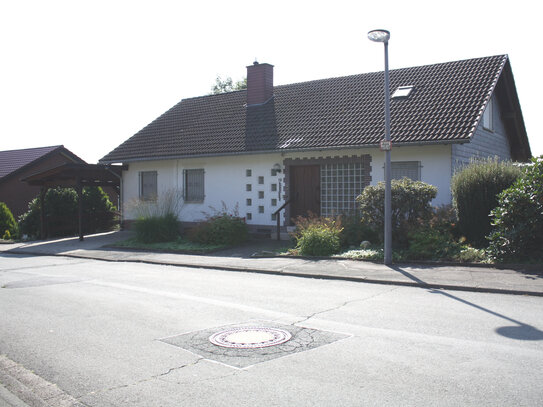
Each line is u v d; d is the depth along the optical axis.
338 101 19.53
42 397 4.90
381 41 12.09
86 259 16.28
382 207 13.71
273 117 20.31
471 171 13.43
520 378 5.02
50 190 24.56
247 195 19.44
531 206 11.33
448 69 18.48
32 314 8.18
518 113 20.31
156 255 16.05
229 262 13.93
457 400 4.54
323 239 14.13
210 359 5.80
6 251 19.17
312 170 17.98
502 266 11.26
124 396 4.84
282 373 5.30
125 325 7.39
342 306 8.38
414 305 8.35
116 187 23.77
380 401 4.55
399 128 15.88
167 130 22.98
